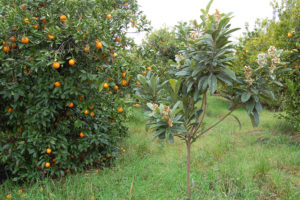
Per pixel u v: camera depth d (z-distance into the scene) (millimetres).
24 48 2881
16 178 3137
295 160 3906
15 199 2779
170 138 2225
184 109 2521
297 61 4480
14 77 2918
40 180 3248
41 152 3178
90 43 2752
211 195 2889
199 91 2504
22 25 2635
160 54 7348
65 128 3498
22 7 2730
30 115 3133
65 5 2922
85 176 3443
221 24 2064
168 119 2176
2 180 3268
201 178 3326
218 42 2195
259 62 2391
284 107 5145
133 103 2670
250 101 2459
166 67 5141
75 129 3762
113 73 2988
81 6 2904
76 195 2844
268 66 2393
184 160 4098
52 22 2822
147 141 5242
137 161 4035
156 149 4816
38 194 2838
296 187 3057
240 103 2576
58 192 2941
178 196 2887
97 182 3240
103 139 3781
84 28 2658
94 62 2957
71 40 2812
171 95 2518
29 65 2787
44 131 3330
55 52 2648
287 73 4770
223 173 3426
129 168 3713
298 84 4645
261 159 3844
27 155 3352
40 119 3148
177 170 3600
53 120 3340
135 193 2896
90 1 2939
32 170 3260
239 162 3844
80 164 3734
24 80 3076
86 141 3701
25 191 3059
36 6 2938
